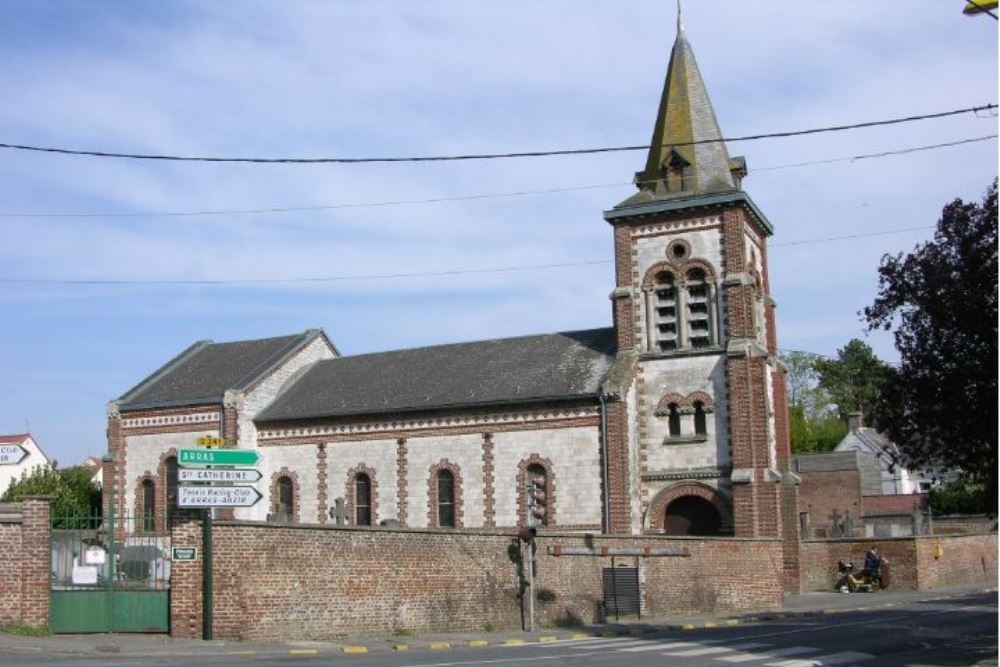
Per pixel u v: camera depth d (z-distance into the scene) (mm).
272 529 27219
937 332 24172
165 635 26250
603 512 45125
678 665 21422
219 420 52406
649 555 37906
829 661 22297
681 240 48031
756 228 50406
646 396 47500
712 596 40250
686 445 46406
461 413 48438
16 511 25875
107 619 26328
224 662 21359
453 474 48250
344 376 54531
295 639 27219
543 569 34062
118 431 54656
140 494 53719
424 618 30359
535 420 47031
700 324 47438
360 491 50281
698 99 49781
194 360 58719
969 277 23609
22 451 26016
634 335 48125
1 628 25344
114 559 27109
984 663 20719
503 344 52906
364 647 26016
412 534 30438
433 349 54594
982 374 23516
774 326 51469
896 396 25266
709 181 48438
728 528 45062
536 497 41656
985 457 24625
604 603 36125
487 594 32344
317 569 28000
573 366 48812
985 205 23734
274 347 57375
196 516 26594
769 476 44969
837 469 79875
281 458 52000
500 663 21609
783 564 47625
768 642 26891
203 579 26172
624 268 48844
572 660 22438
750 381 45688
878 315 25125
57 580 26406
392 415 49719
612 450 45312
